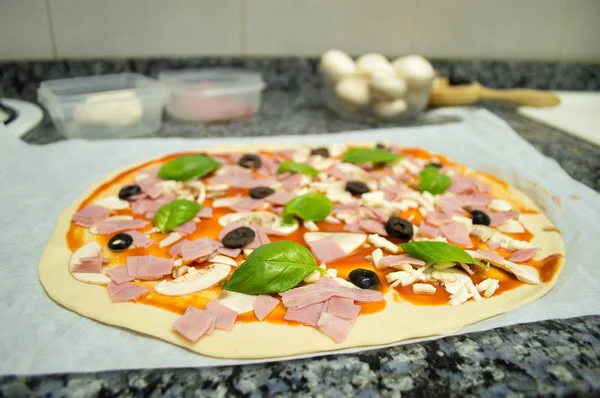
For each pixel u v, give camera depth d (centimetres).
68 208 35
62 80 51
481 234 32
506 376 20
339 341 22
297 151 46
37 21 53
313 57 63
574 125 54
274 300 25
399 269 28
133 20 56
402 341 23
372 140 51
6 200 36
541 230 34
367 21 61
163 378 20
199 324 23
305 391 20
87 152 44
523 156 46
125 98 48
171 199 36
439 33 64
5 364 21
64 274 27
